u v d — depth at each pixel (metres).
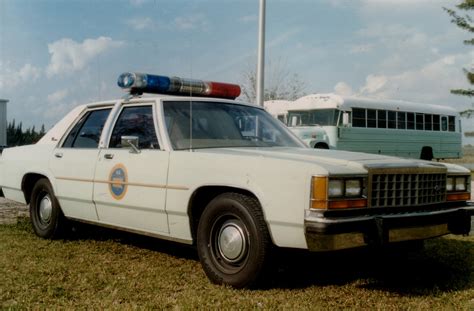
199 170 4.45
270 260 4.07
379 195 4.04
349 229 3.79
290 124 19.80
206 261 4.39
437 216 4.39
